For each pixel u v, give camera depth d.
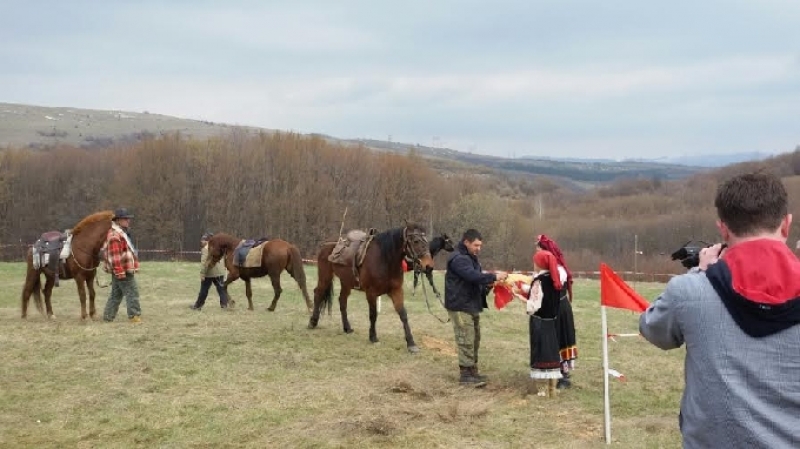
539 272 8.00
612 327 13.42
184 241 41.72
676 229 39.50
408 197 43.03
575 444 6.51
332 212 42.00
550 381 8.19
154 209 40.91
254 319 13.06
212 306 15.20
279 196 42.09
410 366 9.57
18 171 41.97
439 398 8.09
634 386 8.88
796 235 24.06
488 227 40.16
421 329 12.57
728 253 2.60
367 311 14.82
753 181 2.56
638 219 42.66
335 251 11.33
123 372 8.87
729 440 2.42
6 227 41.59
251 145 43.25
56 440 6.52
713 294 2.53
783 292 2.39
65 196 42.75
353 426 6.88
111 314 12.48
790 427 2.35
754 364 2.41
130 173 41.34
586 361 10.34
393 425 6.89
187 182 41.62
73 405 7.53
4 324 12.02
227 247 14.38
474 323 8.77
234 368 9.22
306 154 42.88
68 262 12.41
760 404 2.39
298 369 9.25
